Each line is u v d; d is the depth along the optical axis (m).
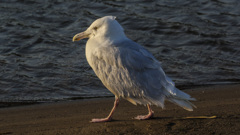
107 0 23.67
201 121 8.80
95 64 9.45
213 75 14.85
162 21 20.61
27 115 11.06
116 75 9.12
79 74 15.00
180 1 23.34
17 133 8.88
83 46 17.75
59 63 16.08
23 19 21.05
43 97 13.11
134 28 20.08
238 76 14.69
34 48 17.69
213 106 10.52
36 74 15.05
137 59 8.91
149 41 18.52
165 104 11.38
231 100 11.33
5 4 23.03
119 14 21.64
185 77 14.74
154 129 8.37
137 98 9.17
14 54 17.11
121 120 9.55
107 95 13.20
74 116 10.62
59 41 18.33
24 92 13.53
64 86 14.03
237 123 8.54
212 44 17.88
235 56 16.69
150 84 8.90
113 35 9.36
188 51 17.28
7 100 12.82
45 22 20.72
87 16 21.42
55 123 9.79
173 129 8.30
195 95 12.39
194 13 21.62
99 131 8.45
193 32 19.22
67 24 20.44
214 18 20.91
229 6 22.45
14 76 14.82
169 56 16.84
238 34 18.83
